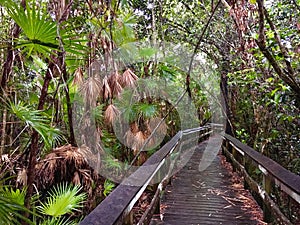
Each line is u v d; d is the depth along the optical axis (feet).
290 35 10.25
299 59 9.63
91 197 11.94
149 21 22.44
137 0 21.80
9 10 6.59
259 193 10.76
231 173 18.58
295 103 10.47
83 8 10.52
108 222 3.77
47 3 8.71
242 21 11.92
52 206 8.63
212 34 21.17
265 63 11.29
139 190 6.07
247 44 12.75
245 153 13.71
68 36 7.09
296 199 6.35
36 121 7.80
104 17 11.70
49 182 11.36
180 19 23.71
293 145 12.25
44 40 6.84
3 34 8.73
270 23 8.14
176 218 10.54
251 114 19.36
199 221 10.25
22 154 10.05
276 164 9.01
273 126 13.52
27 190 8.66
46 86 9.31
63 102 12.91
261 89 11.89
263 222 10.01
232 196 13.37
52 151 11.68
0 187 6.75
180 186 15.30
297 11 10.76
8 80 9.30
